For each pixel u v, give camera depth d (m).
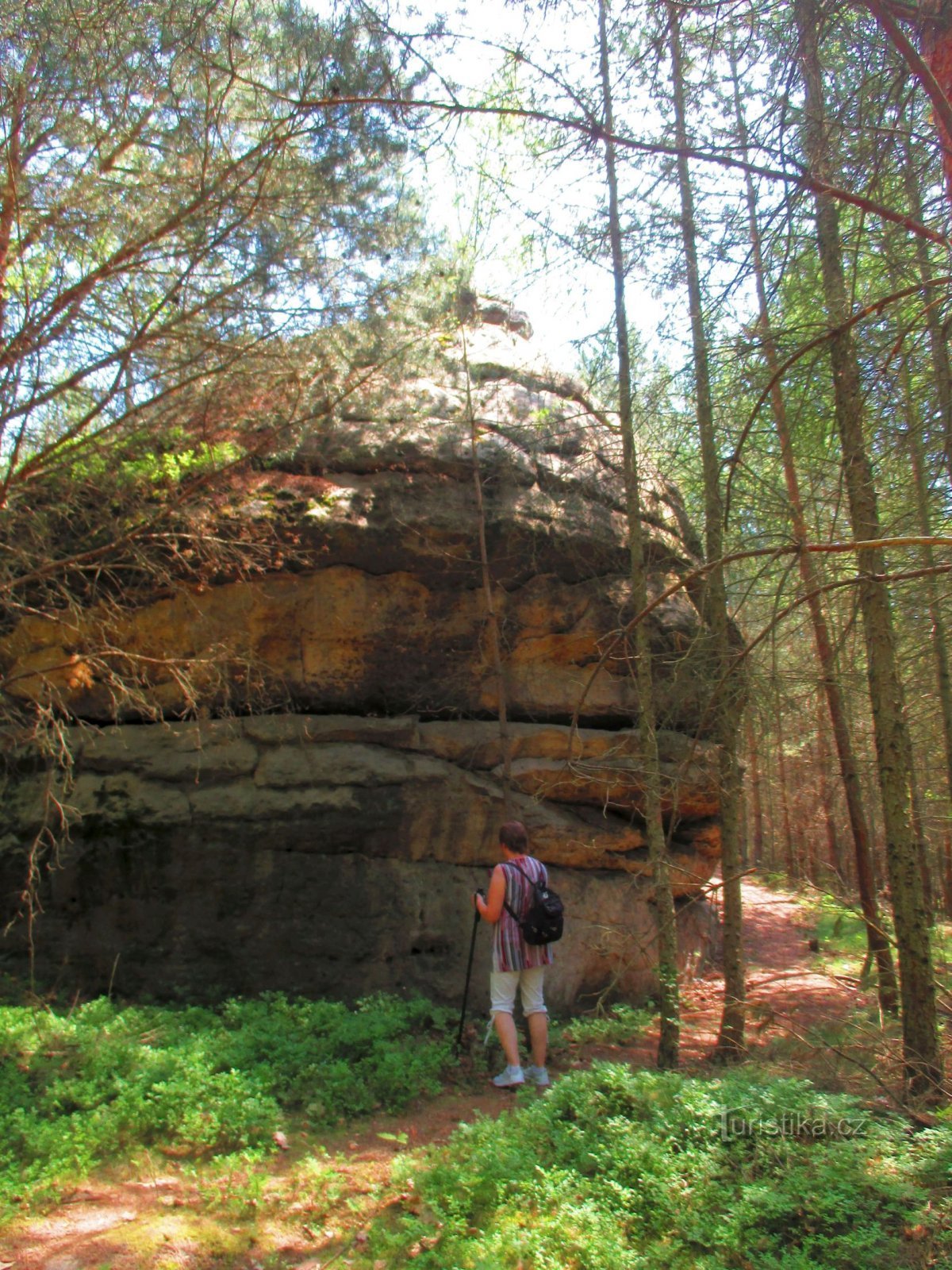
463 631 7.34
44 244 5.78
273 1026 5.80
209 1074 4.97
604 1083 4.58
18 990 6.50
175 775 6.91
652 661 7.30
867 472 4.93
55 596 6.99
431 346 7.13
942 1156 3.67
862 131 4.17
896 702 5.21
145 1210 3.84
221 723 7.03
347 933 6.75
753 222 4.62
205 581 6.79
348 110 5.48
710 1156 3.85
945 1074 4.90
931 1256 3.17
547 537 7.29
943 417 4.24
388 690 7.30
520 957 5.57
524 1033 6.56
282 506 6.88
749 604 7.59
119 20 5.10
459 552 7.12
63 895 6.81
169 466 6.57
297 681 7.16
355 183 5.93
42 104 5.42
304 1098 5.04
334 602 7.07
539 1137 4.18
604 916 7.42
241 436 6.70
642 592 6.21
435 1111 5.14
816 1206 3.44
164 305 5.93
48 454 6.13
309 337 6.35
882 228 4.66
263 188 5.69
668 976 5.89
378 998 6.34
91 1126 4.32
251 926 6.74
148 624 7.09
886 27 3.54
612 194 5.67
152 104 5.59
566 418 7.14
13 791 7.07
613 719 7.53
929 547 5.30
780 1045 6.22
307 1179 4.13
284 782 6.88
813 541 5.37
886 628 5.23
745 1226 3.46
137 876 6.81
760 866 5.93
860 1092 4.82
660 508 8.12
